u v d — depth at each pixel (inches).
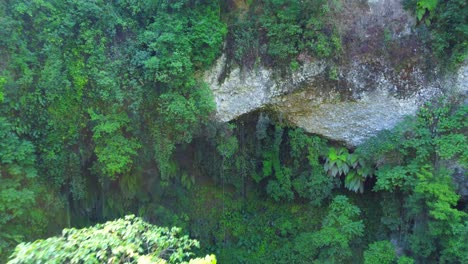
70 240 180.7
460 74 361.7
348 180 422.6
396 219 386.9
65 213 383.9
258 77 398.0
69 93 360.5
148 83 374.6
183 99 374.0
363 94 390.9
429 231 342.0
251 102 410.0
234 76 398.3
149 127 390.6
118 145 375.9
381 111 394.0
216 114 409.4
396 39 378.3
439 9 360.8
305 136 418.6
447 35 360.5
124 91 373.1
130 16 384.8
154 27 367.6
